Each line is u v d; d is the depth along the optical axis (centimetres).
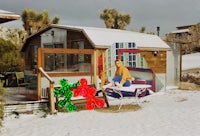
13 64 2302
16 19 973
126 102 1516
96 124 1015
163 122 1033
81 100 1304
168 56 2123
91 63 1496
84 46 1638
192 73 2969
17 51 2366
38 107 1250
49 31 1848
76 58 1500
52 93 1224
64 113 1229
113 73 1548
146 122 1038
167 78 2111
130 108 1337
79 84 1314
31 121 1076
